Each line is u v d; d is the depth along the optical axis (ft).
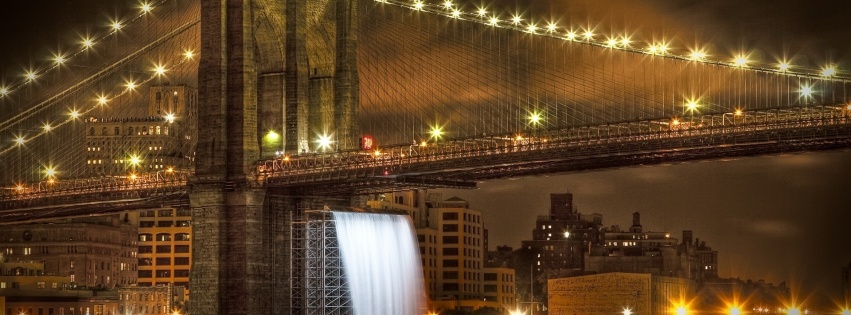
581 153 593.42
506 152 608.60
